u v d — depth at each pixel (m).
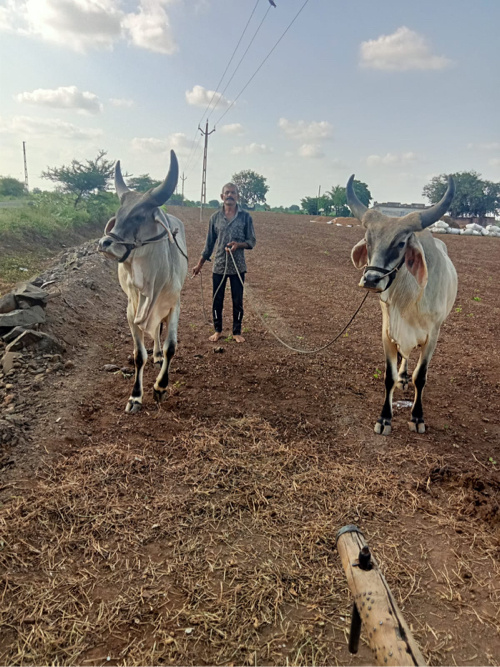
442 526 3.39
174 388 5.31
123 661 2.33
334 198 66.44
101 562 2.91
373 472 3.99
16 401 4.55
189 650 2.41
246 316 8.88
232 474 3.82
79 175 27.42
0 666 2.26
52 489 3.45
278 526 3.30
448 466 4.12
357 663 2.38
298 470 3.95
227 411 4.88
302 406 5.11
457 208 60.56
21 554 2.90
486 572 3.00
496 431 4.85
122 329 7.34
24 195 38.31
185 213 47.28
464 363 6.84
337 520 3.38
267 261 17.28
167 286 4.73
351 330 8.39
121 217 4.26
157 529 3.20
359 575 1.81
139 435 4.30
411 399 5.47
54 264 11.84
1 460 3.72
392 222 4.09
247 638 2.48
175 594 2.73
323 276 14.66
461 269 17.75
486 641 2.55
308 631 2.54
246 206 92.38
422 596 2.81
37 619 2.51
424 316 4.48
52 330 6.16
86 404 4.75
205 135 33.19
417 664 1.52
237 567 2.93
